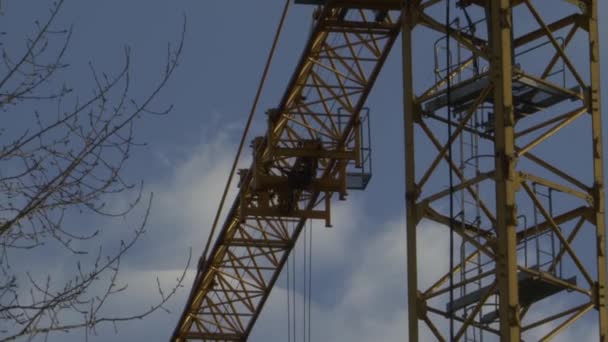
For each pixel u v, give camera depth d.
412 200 56.41
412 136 57.12
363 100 79.62
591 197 55.91
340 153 82.00
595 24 58.12
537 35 57.91
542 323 54.44
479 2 57.75
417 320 54.81
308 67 79.00
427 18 58.06
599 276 55.03
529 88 57.19
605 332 54.38
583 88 57.25
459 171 55.75
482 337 53.16
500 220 53.50
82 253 27.50
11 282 26.97
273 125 82.00
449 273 54.00
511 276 52.59
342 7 74.12
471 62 57.62
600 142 56.66
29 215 27.77
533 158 55.88
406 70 58.09
